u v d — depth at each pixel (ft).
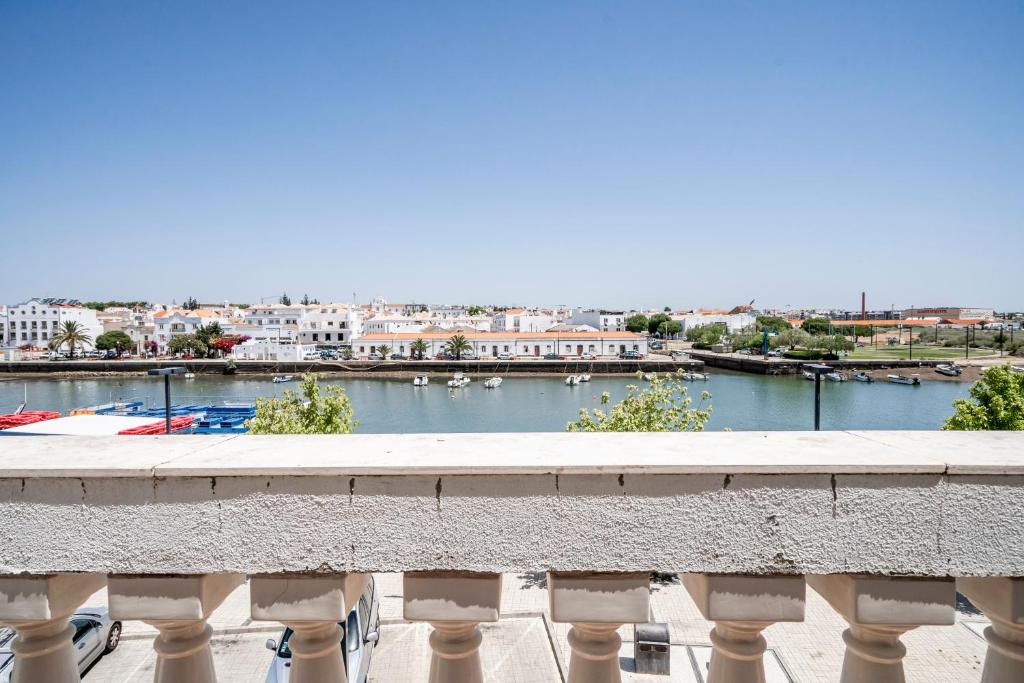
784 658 27.30
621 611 5.89
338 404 64.39
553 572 5.91
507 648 28.40
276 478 5.78
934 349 385.09
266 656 27.58
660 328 521.24
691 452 6.26
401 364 312.71
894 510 5.71
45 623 6.56
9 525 5.97
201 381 282.77
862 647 6.39
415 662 28.45
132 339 370.32
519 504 5.75
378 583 36.94
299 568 5.84
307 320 403.95
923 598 5.81
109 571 5.94
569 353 350.84
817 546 5.73
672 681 27.58
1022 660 6.23
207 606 6.02
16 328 364.17
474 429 169.37
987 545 5.72
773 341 356.18
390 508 5.77
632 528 5.75
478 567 5.79
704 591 5.84
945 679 25.29
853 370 288.71
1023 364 277.23
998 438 6.88
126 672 26.89
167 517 5.87
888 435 7.09
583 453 6.23
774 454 6.15
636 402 61.11
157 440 7.05
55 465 5.92
